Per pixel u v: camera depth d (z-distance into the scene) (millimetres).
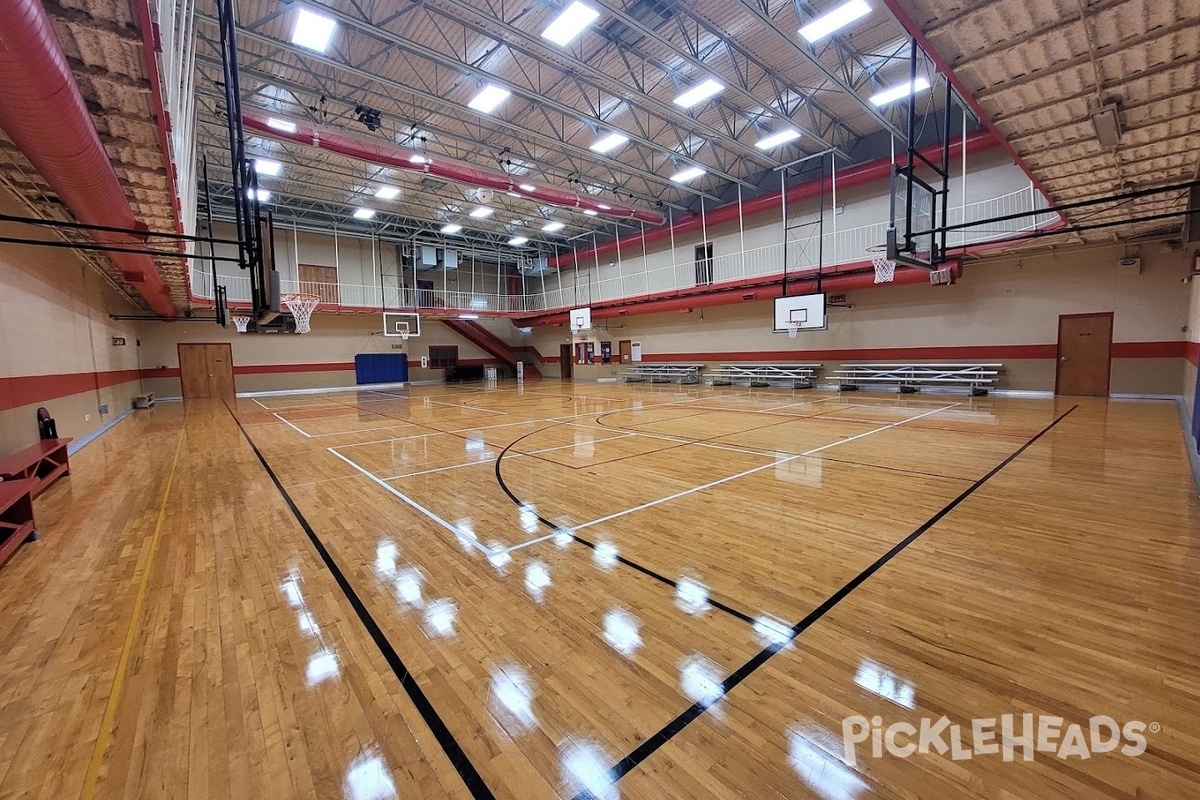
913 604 2447
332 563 3117
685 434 7375
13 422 5480
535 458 6059
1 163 4738
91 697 1919
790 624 2307
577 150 10523
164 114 3500
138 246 6930
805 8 7074
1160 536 3168
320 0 6477
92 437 8172
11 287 5688
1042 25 3664
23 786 1508
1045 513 3623
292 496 4594
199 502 4445
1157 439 5875
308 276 17422
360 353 19094
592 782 1479
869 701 1796
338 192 14070
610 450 6414
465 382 20812
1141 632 2168
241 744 1666
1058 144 5305
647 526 3633
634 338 18656
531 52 7875
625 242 17422
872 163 11000
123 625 2438
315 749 1639
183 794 1475
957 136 10289
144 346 15086
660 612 2445
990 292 10703
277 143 10727
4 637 2344
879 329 12383
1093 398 9430
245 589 2793
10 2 1888
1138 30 3629
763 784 1460
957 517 3607
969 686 1857
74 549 3396
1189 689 1811
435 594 2689
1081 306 9703
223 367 16469
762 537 3359
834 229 12469
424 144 11188
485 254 20781
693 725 1703
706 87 8211
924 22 3695
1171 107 4574
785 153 12641
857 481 4598
